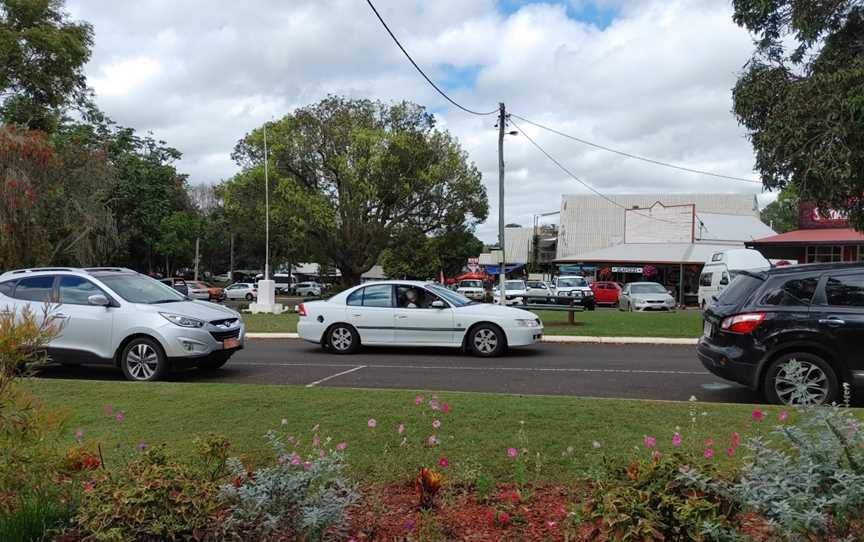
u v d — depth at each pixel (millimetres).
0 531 3619
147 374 9867
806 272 7945
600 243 63344
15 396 3707
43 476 3773
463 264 77562
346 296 13539
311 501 3385
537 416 6238
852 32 11250
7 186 18469
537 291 38750
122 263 58406
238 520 3307
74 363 10078
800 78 11609
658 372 10617
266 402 7023
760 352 7773
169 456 3852
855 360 7531
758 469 3102
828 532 2980
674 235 48812
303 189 39688
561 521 3889
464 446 5277
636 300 32750
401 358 12664
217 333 10344
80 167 26516
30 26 27203
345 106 41500
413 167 40062
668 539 2967
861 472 2979
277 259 70250
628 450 5090
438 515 4027
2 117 26250
